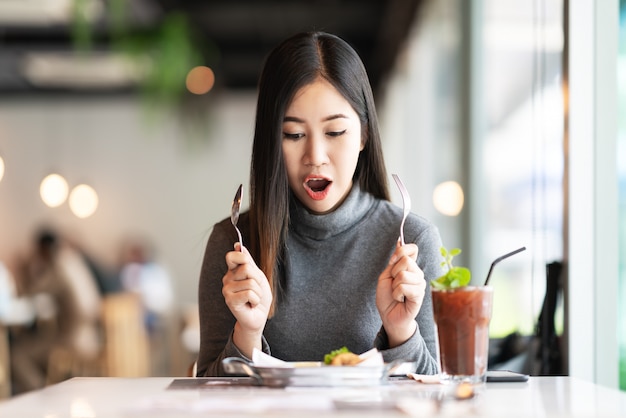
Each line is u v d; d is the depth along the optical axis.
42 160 10.57
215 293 1.71
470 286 1.23
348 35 8.88
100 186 10.56
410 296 1.40
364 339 1.64
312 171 1.58
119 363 6.62
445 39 4.93
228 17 8.25
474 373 1.24
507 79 3.37
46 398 1.15
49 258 6.43
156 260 10.50
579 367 2.01
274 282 1.62
